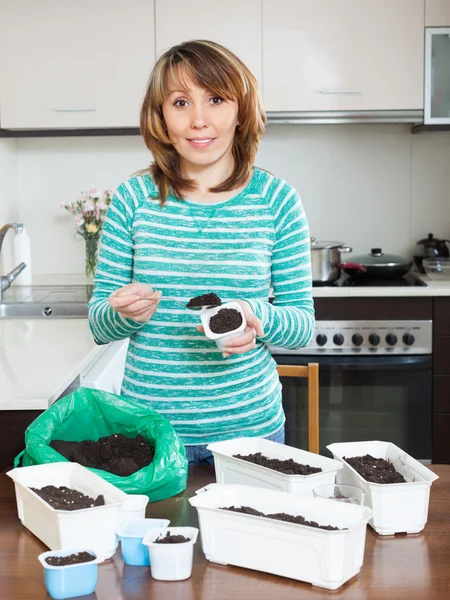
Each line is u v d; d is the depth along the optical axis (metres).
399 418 3.52
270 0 3.62
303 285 1.77
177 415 1.71
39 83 3.68
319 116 3.71
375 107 3.67
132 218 1.75
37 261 4.14
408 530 1.33
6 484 1.59
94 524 1.24
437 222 4.08
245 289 1.73
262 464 1.44
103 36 3.65
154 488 1.45
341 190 4.07
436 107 3.67
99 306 1.72
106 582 1.19
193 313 1.70
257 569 1.21
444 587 1.16
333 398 3.50
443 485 1.55
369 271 3.69
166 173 1.74
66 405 1.62
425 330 3.47
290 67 3.65
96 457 1.52
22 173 4.08
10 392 1.82
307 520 1.24
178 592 1.15
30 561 1.26
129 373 1.76
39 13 3.65
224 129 1.67
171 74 1.65
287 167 4.07
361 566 1.22
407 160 4.05
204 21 3.63
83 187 4.09
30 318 3.01
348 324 3.48
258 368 1.75
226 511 1.22
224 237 1.72
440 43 3.63
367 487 1.33
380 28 3.63
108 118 3.69
